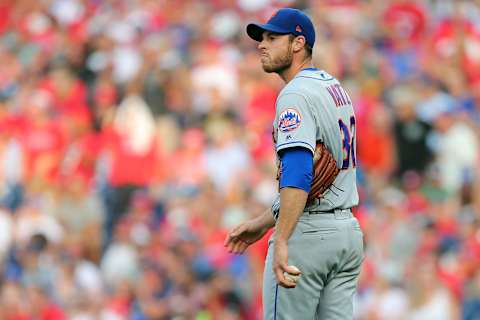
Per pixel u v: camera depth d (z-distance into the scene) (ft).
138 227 146.51
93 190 161.89
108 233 154.40
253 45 194.29
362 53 183.93
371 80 173.88
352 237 51.24
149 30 203.00
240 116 170.81
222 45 193.77
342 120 50.80
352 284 52.24
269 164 157.17
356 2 201.67
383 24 195.21
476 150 161.48
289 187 48.21
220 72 177.27
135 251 140.26
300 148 48.78
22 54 206.39
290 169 48.44
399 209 141.90
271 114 170.50
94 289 137.28
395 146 161.58
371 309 126.93
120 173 161.89
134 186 161.58
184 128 170.09
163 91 176.14
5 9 223.10
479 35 192.34
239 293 129.49
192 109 172.96
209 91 174.29
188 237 140.15
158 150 165.48
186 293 131.75
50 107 181.98
